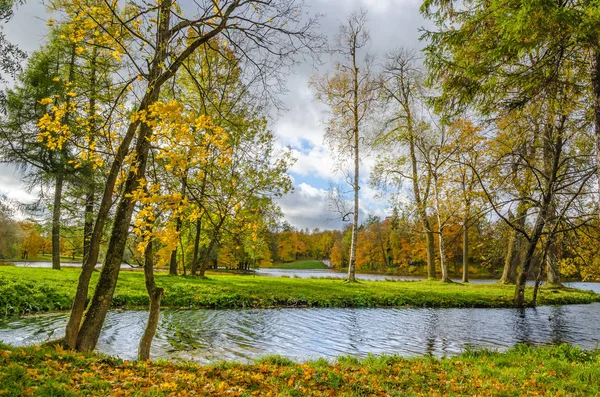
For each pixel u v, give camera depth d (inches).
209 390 207.8
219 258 1955.0
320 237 4261.8
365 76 1026.7
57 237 925.2
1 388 173.5
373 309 708.0
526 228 789.2
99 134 273.7
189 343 412.8
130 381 212.7
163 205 255.1
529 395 230.1
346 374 263.3
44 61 824.3
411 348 426.9
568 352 352.8
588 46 276.4
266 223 892.6
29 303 546.6
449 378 267.6
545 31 251.9
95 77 508.7
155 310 296.5
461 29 315.6
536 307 783.1
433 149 1078.4
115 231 298.7
